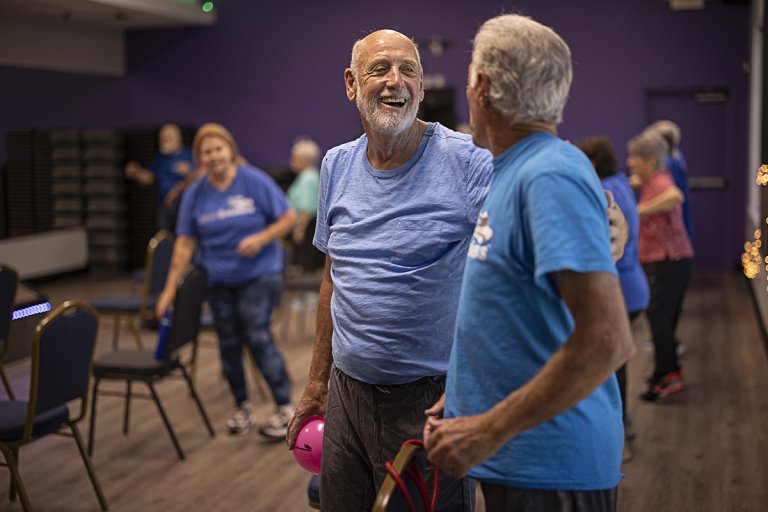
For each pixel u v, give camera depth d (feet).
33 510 13.71
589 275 5.47
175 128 35.17
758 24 27.17
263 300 16.70
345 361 8.32
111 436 17.12
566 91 6.00
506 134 6.06
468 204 8.04
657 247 18.49
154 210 39.19
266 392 19.90
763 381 20.06
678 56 35.55
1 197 39.32
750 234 30.50
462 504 8.38
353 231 8.30
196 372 21.74
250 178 16.62
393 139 8.12
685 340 24.13
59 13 35.68
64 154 38.81
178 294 15.70
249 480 14.88
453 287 8.13
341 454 8.53
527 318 5.88
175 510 13.69
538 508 5.99
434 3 37.99
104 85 42.32
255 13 40.34
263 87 40.60
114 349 22.65
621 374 15.16
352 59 8.38
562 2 36.47
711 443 16.19
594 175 5.83
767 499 13.67
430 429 6.04
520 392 5.63
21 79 42.01
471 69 6.17
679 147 35.94
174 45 41.42
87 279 38.11
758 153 28.99
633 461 15.40
